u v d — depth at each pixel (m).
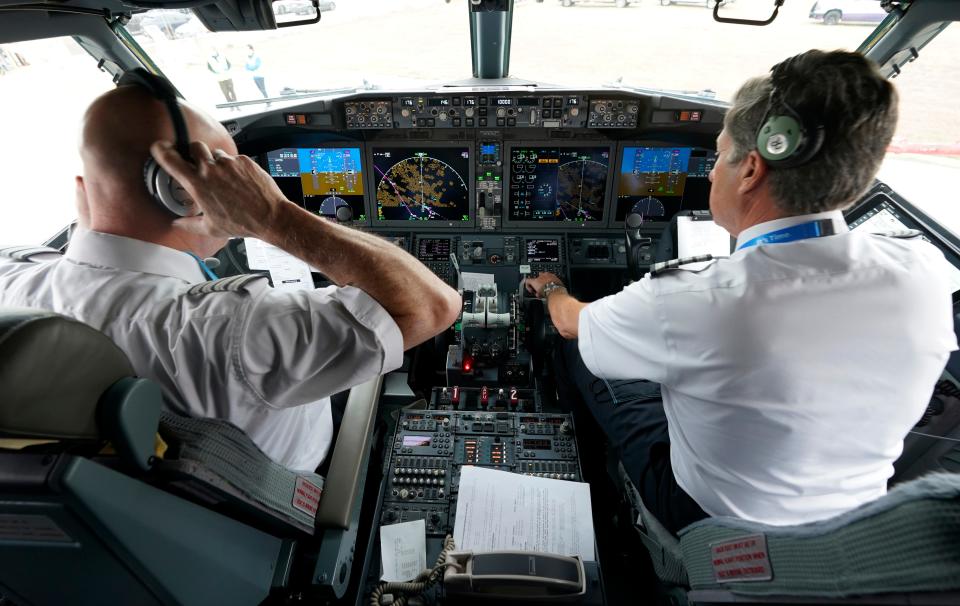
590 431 2.12
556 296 1.77
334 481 1.22
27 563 0.73
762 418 0.96
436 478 1.58
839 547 0.64
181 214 0.81
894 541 0.55
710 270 1.03
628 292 1.17
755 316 0.93
